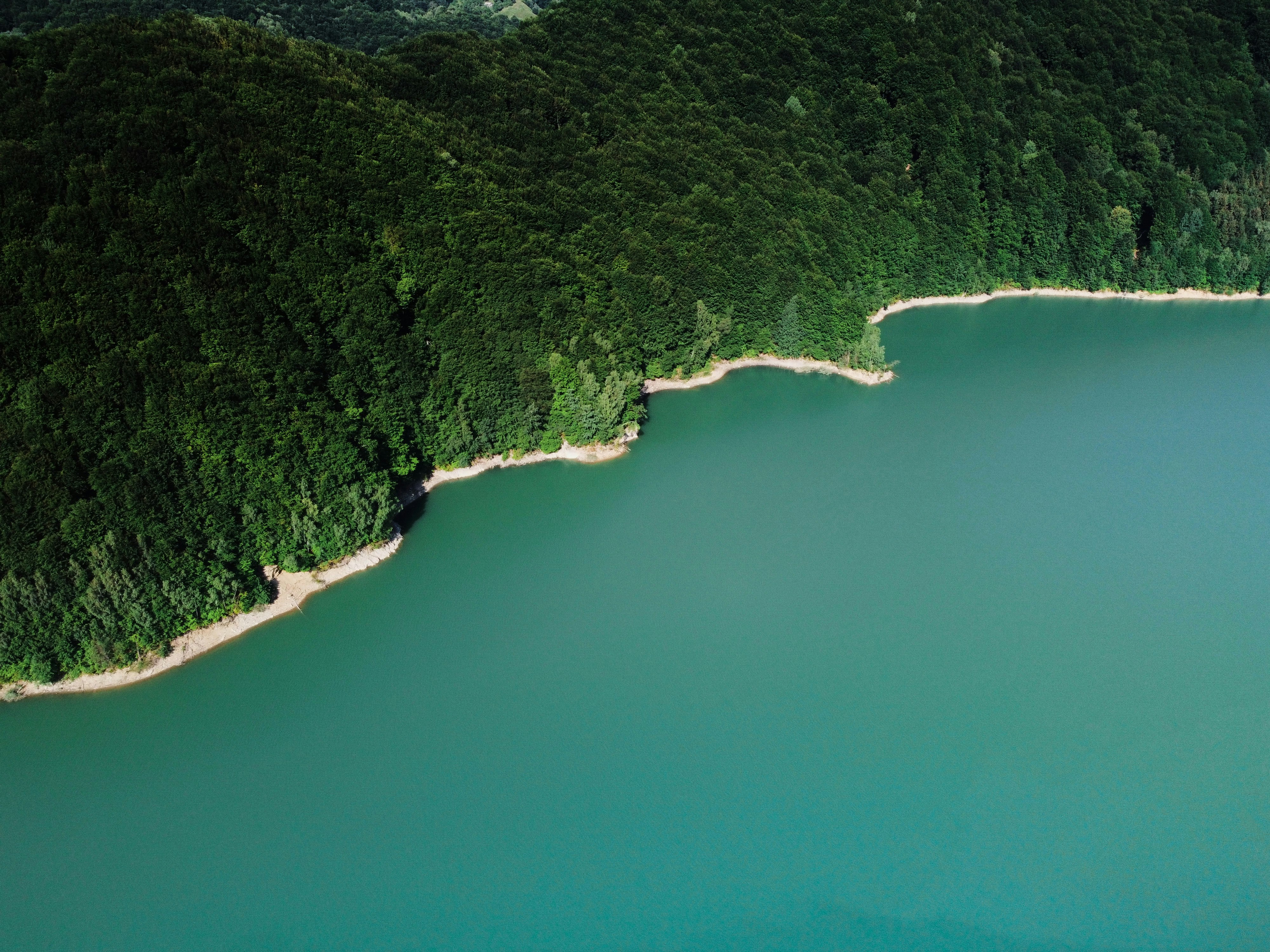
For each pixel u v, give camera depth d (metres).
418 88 155.38
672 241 160.62
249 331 110.44
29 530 92.56
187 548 99.94
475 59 168.12
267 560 107.50
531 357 134.88
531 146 159.38
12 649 92.06
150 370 103.00
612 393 138.38
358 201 131.12
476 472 133.62
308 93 136.25
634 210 161.75
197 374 104.94
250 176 122.25
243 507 104.94
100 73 122.50
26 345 99.56
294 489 108.69
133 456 99.44
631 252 155.25
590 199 157.88
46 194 110.56
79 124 115.81
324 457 110.88
